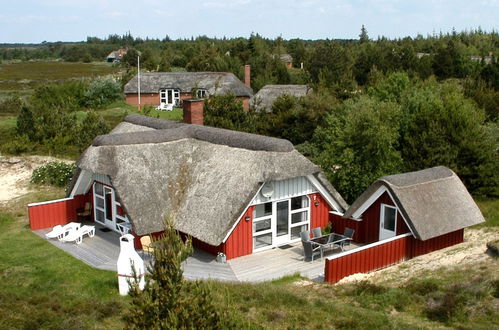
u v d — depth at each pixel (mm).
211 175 19469
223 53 101250
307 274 17188
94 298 14445
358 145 25297
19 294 14852
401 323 11977
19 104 58219
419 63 75375
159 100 63156
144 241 18172
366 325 11797
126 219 20781
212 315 8844
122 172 19156
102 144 19812
